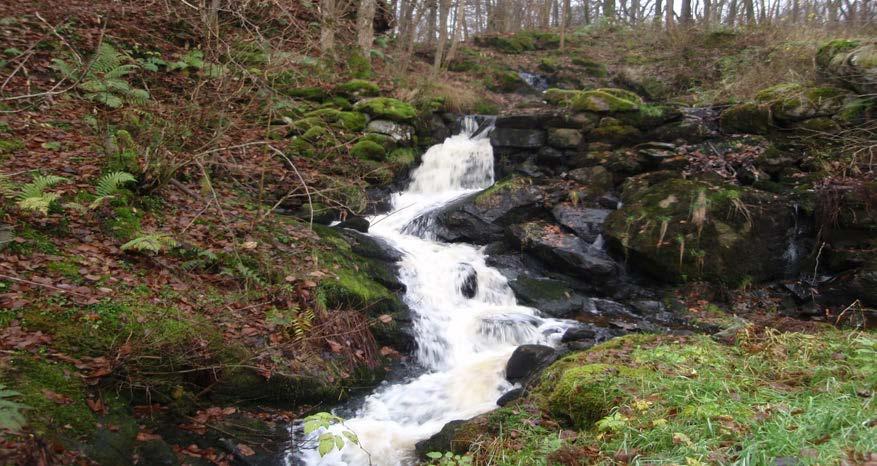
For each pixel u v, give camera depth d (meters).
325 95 11.89
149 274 5.68
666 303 7.98
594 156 9.99
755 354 4.94
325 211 8.83
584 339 6.78
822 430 3.14
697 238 8.09
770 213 8.09
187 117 7.54
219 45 7.81
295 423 5.12
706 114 10.56
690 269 8.09
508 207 9.42
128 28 11.15
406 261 8.16
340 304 6.56
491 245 9.11
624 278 8.52
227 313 5.64
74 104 8.45
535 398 4.76
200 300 5.63
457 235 9.34
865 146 8.30
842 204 7.84
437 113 12.59
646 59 17.66
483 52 20.58
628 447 3.50
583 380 4.45
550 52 21.28
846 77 9.08
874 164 8.10
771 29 15.85
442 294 7.84
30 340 4.27
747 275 8.07
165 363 4.71
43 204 5.13
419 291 7.73
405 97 12.34
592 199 9.50
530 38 22.08
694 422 3.57
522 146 10.69
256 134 9.19
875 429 2.93
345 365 5.92
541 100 14.79
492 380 6.11
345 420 5.33
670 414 3.78
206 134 7.93
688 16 21.08
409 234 9.52
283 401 5.30
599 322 7.51
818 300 7.73
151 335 4.74
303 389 5.39
